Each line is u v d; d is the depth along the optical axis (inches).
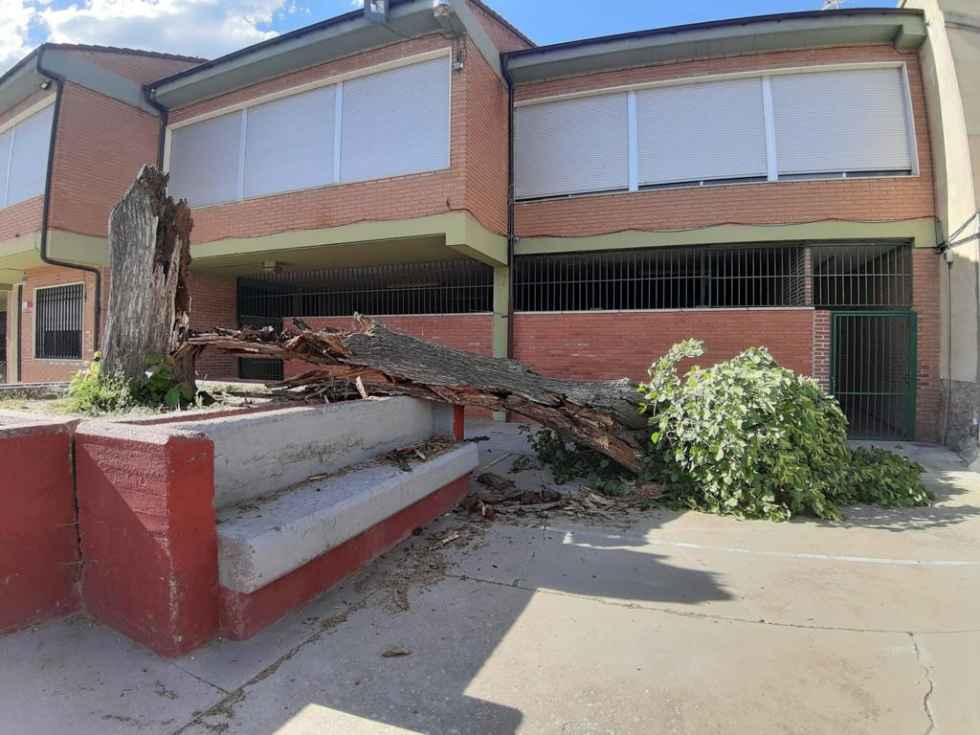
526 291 400.2
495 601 123.9
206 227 394.0
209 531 104.3
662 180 357.7
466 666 98.8
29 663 95.7
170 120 420.2
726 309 334.6
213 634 104.9
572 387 213.5
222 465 122.4
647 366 347.6
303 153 363.6
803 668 98.3
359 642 106.1
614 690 92.0
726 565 145.0
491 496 204.4
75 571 110.9
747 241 341.4
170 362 187.2
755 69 343.9
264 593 109.3
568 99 375.9
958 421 297.4
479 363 212.5
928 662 100.2
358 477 152.3
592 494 207.8
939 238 318.0
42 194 385.4
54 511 108.0
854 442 322.7
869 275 336.2
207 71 380.8
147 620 101.0
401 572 138.1
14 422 115.1
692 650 104.3
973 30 300.5
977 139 286.5
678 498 198.5
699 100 354.3
